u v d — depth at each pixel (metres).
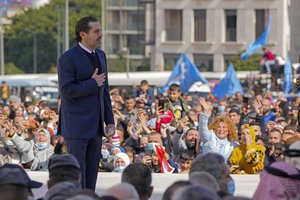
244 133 14.49
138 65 83.75
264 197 9.08
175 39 79.12
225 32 77.00
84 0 105.12
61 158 9.40
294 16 74.94
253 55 67.81
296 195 8.79
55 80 54.44
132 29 86.19
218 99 35.53
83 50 11.22
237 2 75.81
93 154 11.49
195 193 7.07
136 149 17.34
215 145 14.66
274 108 23.95
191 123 18.48
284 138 15.91
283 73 40.16
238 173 14.45
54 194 8.57
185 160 15.40
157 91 38.19
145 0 82.75
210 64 77.69
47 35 103.25
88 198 7.77
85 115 11.27
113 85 53.41
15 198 8.08
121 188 8.15
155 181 13.14
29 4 110.69
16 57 103.50
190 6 77.88
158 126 18.14
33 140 16.69
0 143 16.12
